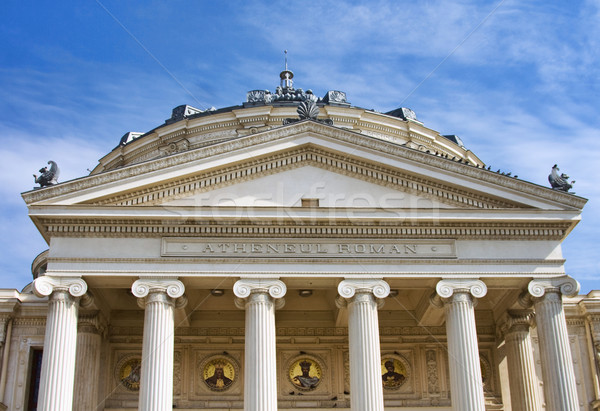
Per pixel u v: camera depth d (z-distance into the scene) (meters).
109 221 28.02
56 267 27.56
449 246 28.70
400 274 28.14
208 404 31.50
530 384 30.52
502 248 28.83
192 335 32.66
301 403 31.83
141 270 27.66
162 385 26.34
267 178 29.17
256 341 27.02
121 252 27.86
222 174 29.03
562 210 28.86
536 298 28.36
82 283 27.38
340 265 28.16
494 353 32.81
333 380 32.31
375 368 26.97
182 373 32.03
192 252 28.02
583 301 32.69
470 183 29.02
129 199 28.53
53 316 26.95
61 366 26.39
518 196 28.97
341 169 29.39
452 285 28.19
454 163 29.06
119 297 32.09
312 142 29.20
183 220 28.12
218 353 32.47
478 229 28.86
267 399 26.38
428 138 45.66
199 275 27.73
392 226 28.58
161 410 26.05
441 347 32.94
